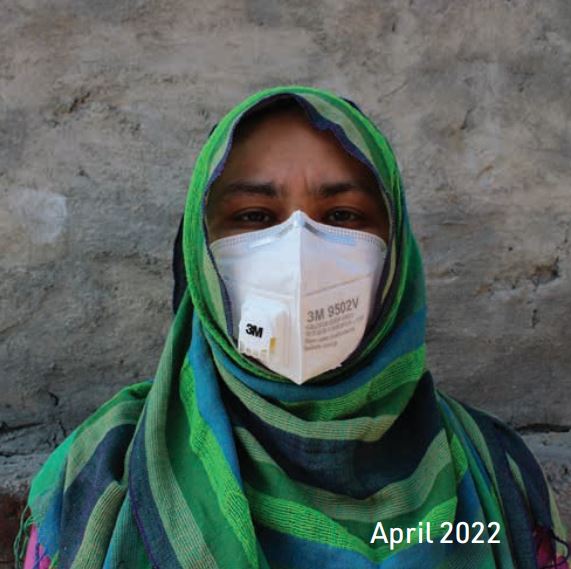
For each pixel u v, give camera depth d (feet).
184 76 5.88
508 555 3.96
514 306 6.30
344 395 3.85
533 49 6.08
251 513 3.70
